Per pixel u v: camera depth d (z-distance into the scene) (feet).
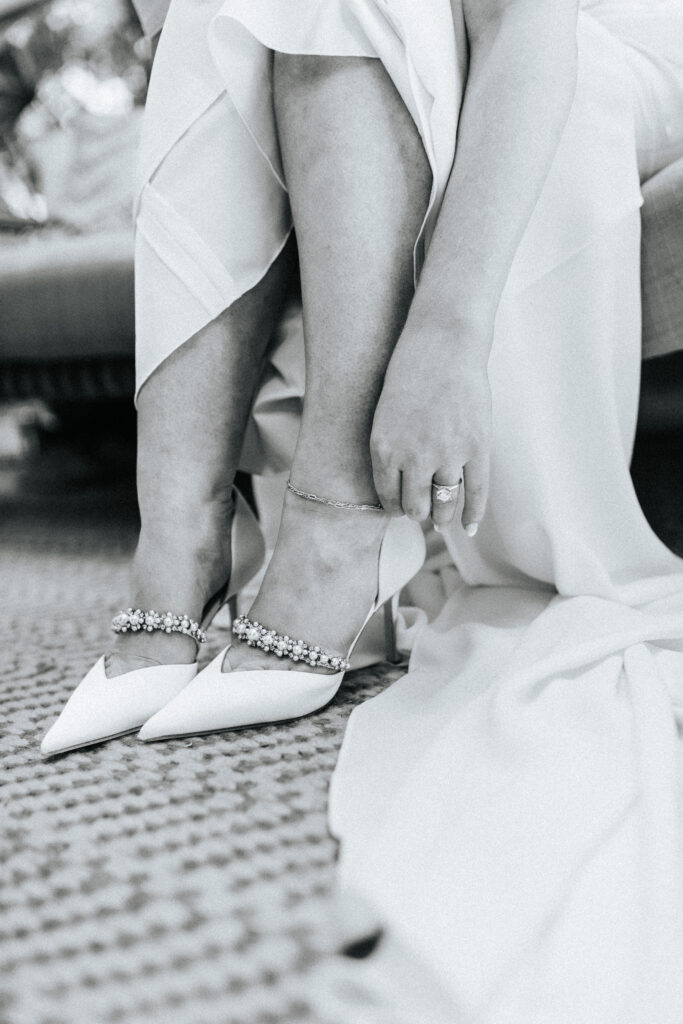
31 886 1.38
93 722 1.83
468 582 2.47
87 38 6.54
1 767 1.79
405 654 2.36
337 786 1.57
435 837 1.34
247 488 4.42
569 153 2.06
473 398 1.65
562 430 2.19
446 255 1.69
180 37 1.95
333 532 1.87
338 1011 1.11
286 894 1.34
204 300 1.98
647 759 1.49
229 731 1.90
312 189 1.76
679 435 4.49
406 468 1.68
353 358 1.77
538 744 1.51
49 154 5.74
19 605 3.18
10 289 4.07
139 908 1.32
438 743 1.54
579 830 1.36
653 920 1.19
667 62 2.48
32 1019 1.12
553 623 1.99
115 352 3.94
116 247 3.81
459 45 1.85
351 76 1.73
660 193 2.27
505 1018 1.09
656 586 2.22
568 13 1.80
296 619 1.91
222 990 1.15
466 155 1.73
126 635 2.01
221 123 1.94
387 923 1.20
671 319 2.32
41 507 5.33
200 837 1.49
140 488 2.08
